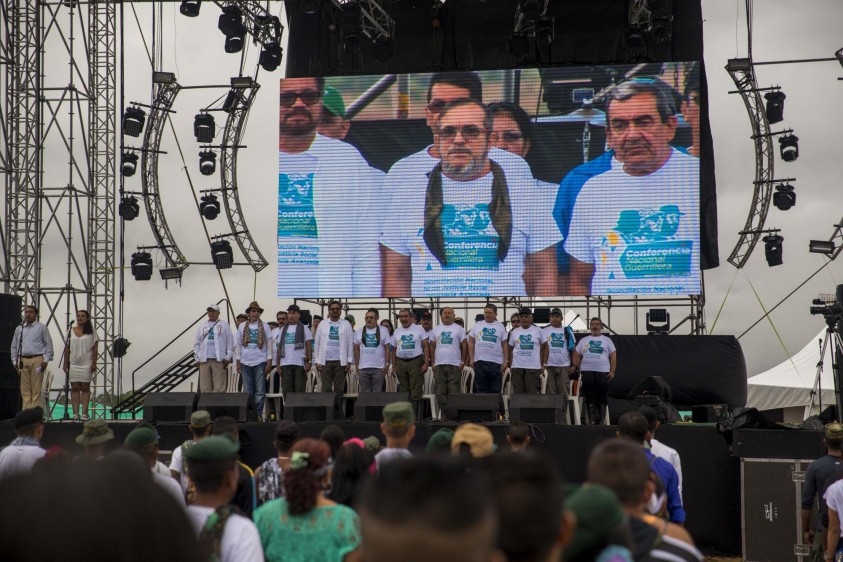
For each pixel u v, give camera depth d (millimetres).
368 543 1235
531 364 13094
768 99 15758
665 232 14703
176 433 11742
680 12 15805
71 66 17203
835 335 11836
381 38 15250
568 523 1937
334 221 15328
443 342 13125
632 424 5746
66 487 1101
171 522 1138
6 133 16188
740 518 11086
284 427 6172
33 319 13461
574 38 15961
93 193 18000
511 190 15039
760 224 15992
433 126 15281
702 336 14117
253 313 13516
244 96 16891
